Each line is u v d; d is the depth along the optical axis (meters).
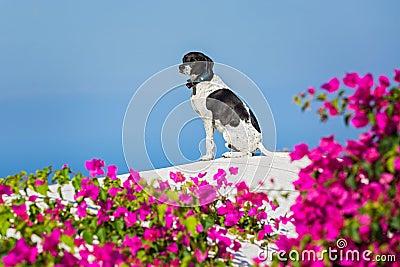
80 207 5.27
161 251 4.58
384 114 3.48
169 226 4.72
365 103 3.58
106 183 5.91
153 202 5.23
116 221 4.95
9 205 5.47
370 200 3.39
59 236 4.08
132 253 4.32
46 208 5.52
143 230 4.95
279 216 6.84
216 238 5.05
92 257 4.88
